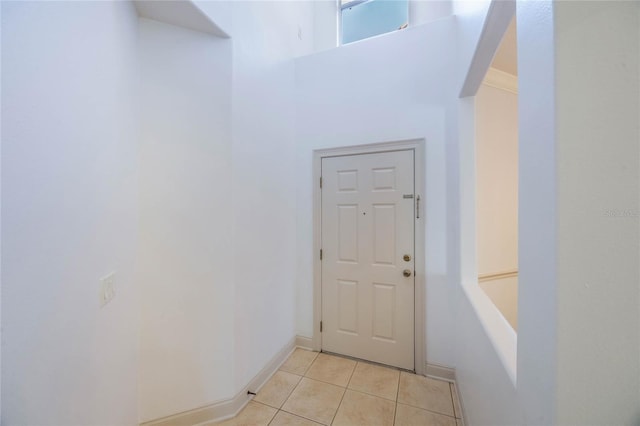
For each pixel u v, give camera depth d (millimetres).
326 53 2400
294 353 2342
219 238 1584
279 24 2227
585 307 522
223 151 1594
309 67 2459
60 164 847
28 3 729
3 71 661
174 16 1413
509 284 2369
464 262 1783
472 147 1780
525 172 678
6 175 668
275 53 2154
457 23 1904
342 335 2307
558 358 535
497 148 2330
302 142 2475
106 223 1101
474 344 1359
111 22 1133
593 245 517
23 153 715
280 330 2186
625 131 500
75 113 914
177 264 1485
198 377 1528
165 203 1457
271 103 2090
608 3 504
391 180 2166
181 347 1494
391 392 1822
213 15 1472
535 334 624
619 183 504
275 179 2137
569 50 520
